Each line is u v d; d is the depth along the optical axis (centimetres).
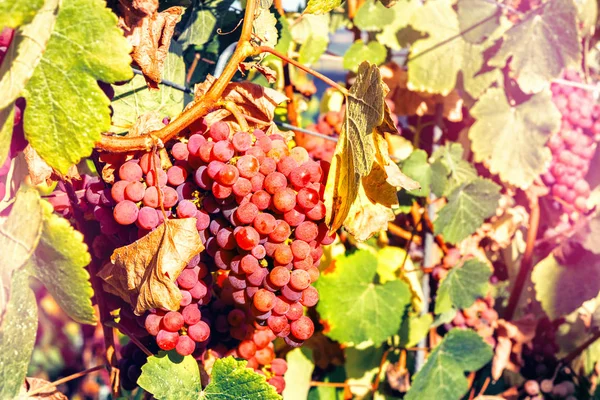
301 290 49
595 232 87
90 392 122
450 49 87
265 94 54
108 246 56
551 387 88
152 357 52
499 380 100
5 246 49
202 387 55
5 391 51
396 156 87
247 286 50
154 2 51
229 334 59
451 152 88
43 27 44
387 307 81
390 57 95
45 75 46
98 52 45
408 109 92
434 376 83
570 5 81
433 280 89
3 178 51
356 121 49
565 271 89
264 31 63
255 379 51
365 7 87
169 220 47
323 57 97
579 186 89
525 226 96
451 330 83
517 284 92
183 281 48
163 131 49
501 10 86
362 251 81
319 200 49
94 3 45
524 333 89
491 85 88
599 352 92
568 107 90
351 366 85
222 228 50
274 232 48
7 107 45
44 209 47
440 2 87
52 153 47
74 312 51
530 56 84
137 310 48
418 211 89
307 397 86
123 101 59
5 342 50
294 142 83
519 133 87
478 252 90
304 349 81
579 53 83
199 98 53
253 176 48
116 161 51
